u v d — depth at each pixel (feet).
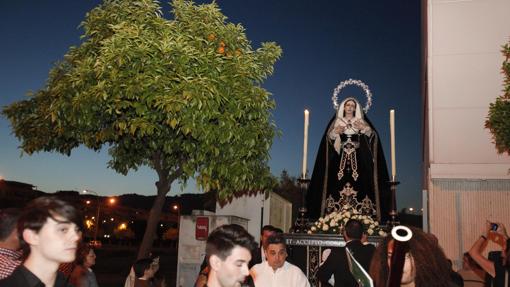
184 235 30.86
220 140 17.08
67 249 7.76
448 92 28.35
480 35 28.43
